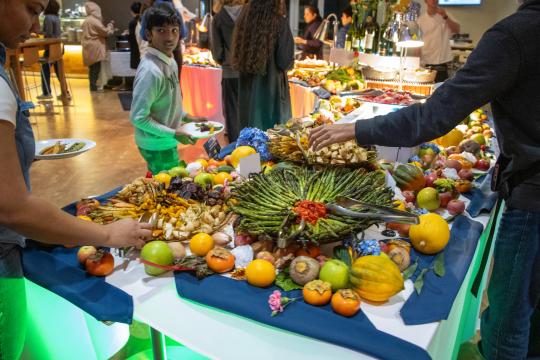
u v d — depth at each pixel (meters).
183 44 6.55
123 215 1.35
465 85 1.10
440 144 2.46
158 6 2.29
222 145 5.24
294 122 2.37
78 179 4.34
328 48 7.83
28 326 1.32
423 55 5.56
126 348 1.78
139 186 1.47
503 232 1.33
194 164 1.80
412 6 3.35
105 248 1.21
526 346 1.45
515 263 1.31
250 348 1.00
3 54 1.01
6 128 0.89
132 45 7.96
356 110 2.81
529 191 1.23
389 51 3.63
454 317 1.20
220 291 1.08
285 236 1.15
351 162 1.62
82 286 1.12
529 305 1.37
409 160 1.96
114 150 5.20
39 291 1.27
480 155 2.17
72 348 1.35
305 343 0.96
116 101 7.93
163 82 2.37
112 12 10.19
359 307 1.00
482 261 1.67
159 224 1.27
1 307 1.10
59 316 1.29
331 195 1.33
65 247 1.28
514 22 1.07
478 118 2.93
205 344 1.01
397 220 1.17
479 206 1.62
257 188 1.36
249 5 3.45
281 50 3.52
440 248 1.24
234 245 1.26
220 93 5.57
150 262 1.12
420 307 1.03
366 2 3.82
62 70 7.40
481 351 1.63
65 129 6.05
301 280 1.07
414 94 3.27
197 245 1.19
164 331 1.04
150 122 2.35
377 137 1.24
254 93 3.65
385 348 0.90
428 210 1.55
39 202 0.95
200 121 2.68
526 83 1.11
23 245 1.16
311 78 4.30
